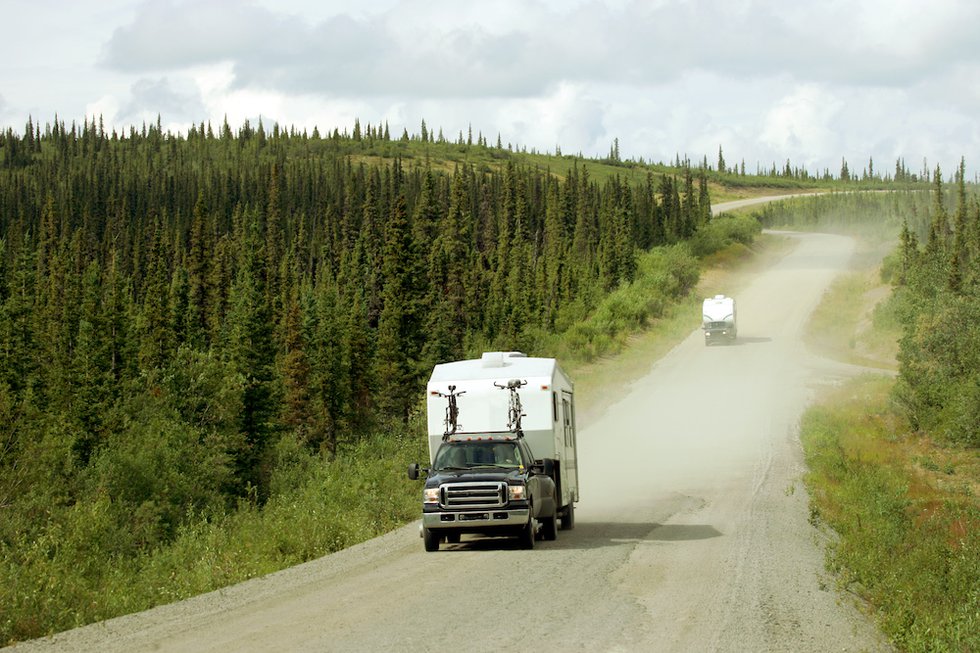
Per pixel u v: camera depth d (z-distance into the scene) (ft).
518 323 329.72
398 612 39.96
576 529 72.49
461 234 439.22
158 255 635.25
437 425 72.90
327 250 633.20
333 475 101.35
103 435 179.11
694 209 605.73
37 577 47.52
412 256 293.02
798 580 47.50
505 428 71.56
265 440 205.05
